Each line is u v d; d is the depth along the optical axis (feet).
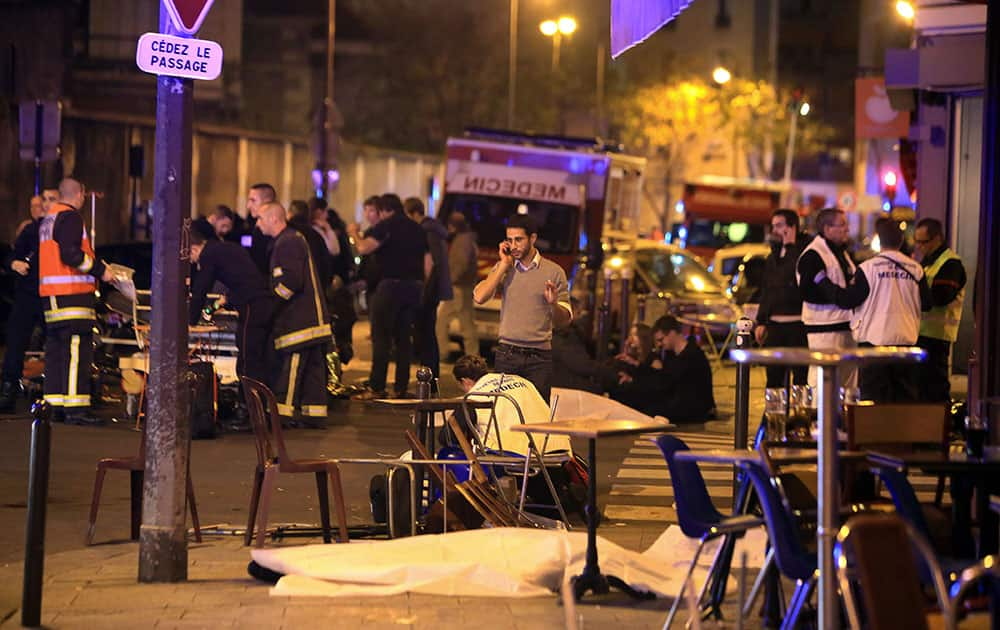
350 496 57.06
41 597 36.27
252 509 46.91
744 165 380.99
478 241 123.24
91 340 75.82
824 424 28.43
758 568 41.73
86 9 221.46
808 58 431.02
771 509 31.53
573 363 82.02
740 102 350.64
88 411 75.87
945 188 112.37
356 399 85.51
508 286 57.41
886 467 33.60
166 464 41.27
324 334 75.20
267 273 82.58
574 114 347.77
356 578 40.04
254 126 265.95
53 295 74.69
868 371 67.00
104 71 222.89
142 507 45.52
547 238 122.21
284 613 37.40
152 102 223.92
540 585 40.14
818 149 366.84
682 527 34.94
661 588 39.52
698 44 428.97
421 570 39.99
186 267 41.14
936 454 34.47
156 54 40.14
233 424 74.64
